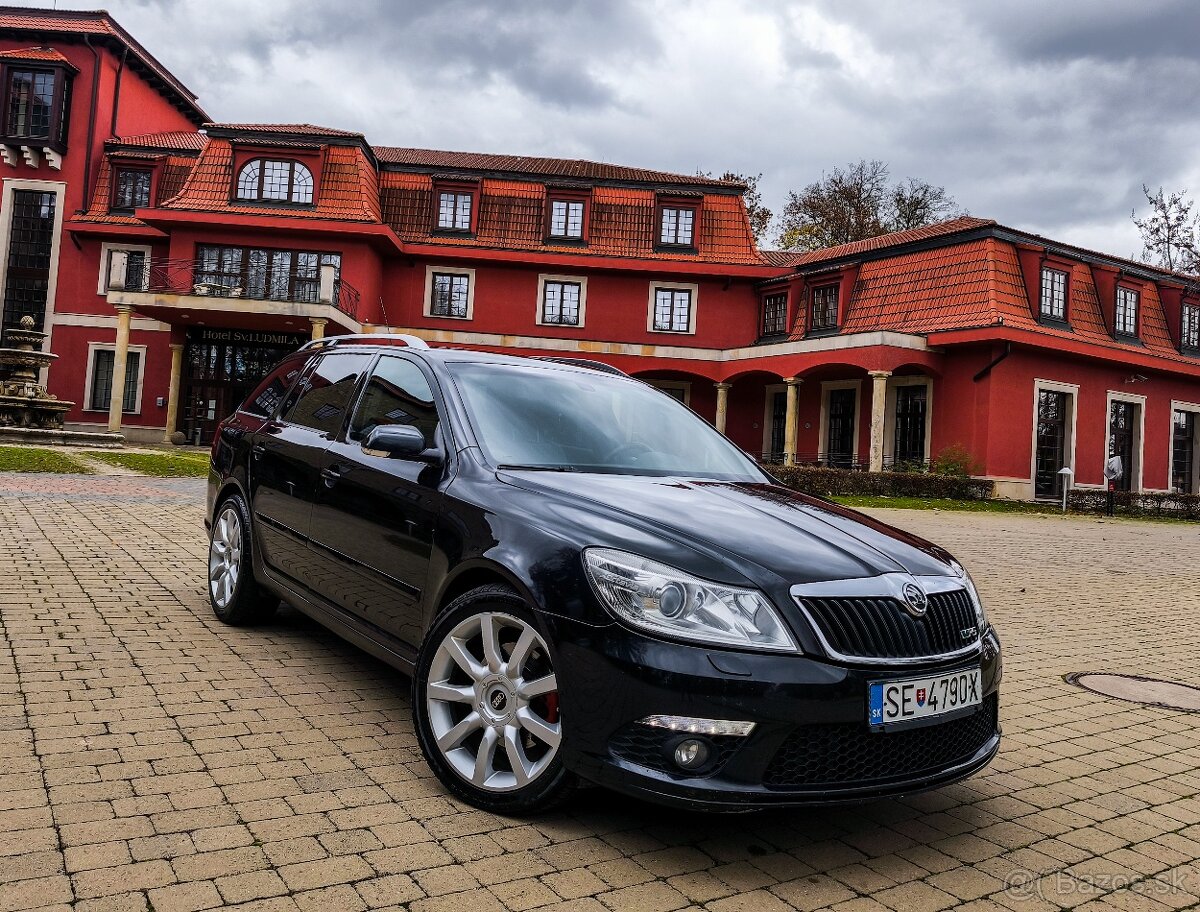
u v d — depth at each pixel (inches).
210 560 213.0
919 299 1041.5
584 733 105.5
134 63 1328.7
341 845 104.7
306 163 1111.6
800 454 1175.6
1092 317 1060.5
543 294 1201.4
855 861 111.4
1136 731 175.0
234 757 128.5
